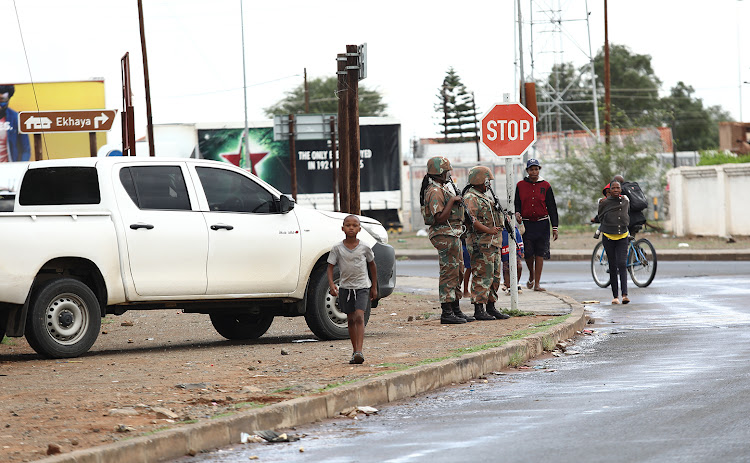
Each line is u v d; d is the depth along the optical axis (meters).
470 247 24.31
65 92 95.19
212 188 20.98
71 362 18.44
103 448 10.70
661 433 11.93
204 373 16.52
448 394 15.51
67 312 19.09
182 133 89.25
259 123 90.69
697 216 66.81
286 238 21.48
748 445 11.16
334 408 13.88
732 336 21.19
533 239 31.73
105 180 19.88
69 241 19.00
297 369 16.72
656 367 17.30
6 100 94.56
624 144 84.19
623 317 25.89
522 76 71.75
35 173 20.55
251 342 22.34
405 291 35.62
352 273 17.30
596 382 16.03
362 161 91.94
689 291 32.84
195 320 27.50
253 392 14.35
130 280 19.72
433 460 10.93
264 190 21.61
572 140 98.88
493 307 24.58
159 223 20.08
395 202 92.19
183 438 11.59
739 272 41.19
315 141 91.06
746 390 14.63
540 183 31.77
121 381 15.80
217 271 20.64
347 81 35.28
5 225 18.38
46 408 13.45
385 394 14.86
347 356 18.38
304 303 21.86
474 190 24.33
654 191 86.44
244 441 12.23
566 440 11.72
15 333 18.64
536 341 19.80
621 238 29.27
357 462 10.98
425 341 20.47
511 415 13.48
